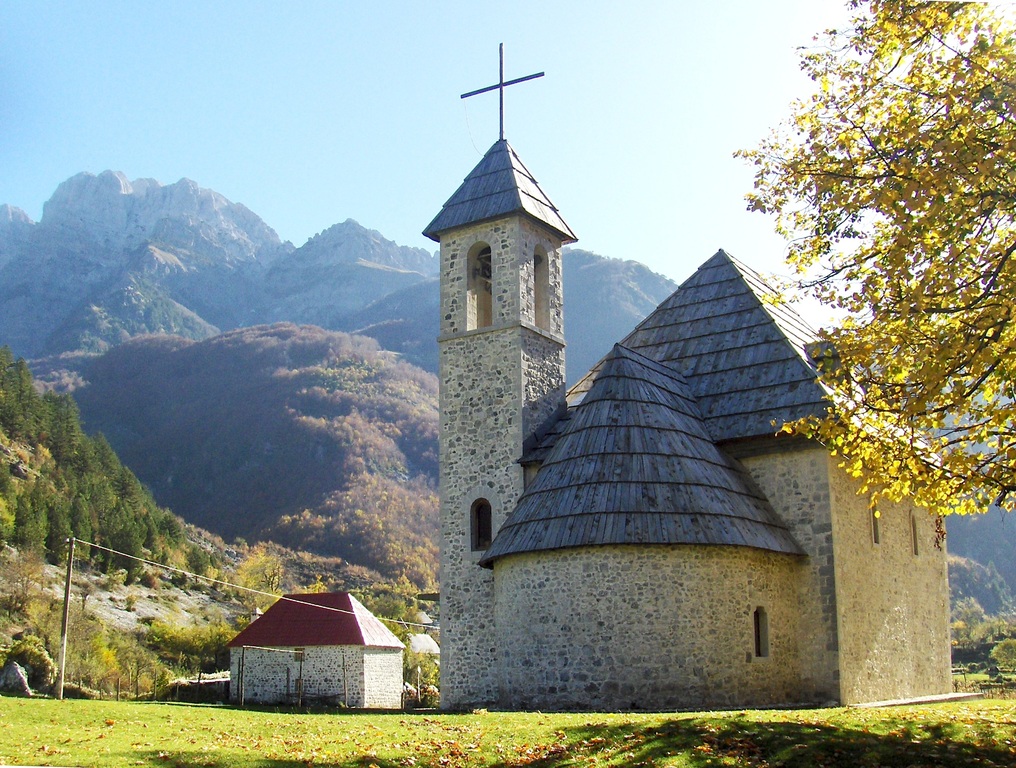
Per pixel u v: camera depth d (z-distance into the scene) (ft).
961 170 52.29
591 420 88.89
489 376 102.63
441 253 108.88
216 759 54.85
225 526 473.67
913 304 54.19
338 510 462.60
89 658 189.16
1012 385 53.93
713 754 53.78
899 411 56.59
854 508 93.35
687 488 83.30
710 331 105.50
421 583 415.44
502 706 84.28
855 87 61.82
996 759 52.80
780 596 86.38
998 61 54.34
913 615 103.09
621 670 79.30
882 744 55.42
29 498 298.15
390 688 172.65
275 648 167.12
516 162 111.04
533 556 83.71
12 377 411.13
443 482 102.94
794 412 91.40
